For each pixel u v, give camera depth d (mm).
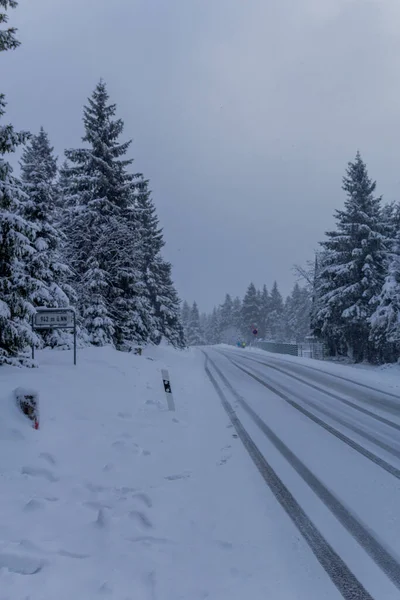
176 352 33312
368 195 29000
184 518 4598
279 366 22641
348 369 20875
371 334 24172
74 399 8492
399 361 22641
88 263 20219
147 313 27109
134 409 9547
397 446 7391
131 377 12875
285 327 89750
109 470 5887
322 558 3828
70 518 4406
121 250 20969
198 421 9297
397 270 22938
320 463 6457
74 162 21719
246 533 4289
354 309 27219
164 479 5777
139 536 4125
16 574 3316
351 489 5422
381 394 13102
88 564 3588
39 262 14742
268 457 6758
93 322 19312
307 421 9305
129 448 6793
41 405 7438
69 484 5266
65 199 21781
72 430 7008
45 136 24812
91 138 21328
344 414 10062
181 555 3842
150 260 34938
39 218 16016
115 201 22109
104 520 4316
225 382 15922
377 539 4164
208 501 5051
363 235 28438
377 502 5023
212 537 4195
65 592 3172
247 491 5363
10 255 9906
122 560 3691
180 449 7188
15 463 5445
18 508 4438
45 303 14711
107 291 20938
